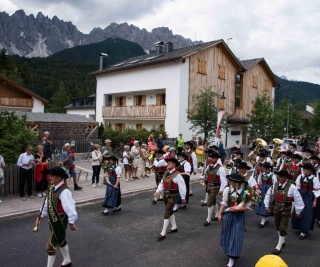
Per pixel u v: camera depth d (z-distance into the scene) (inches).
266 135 1013.8
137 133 978.7
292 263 260.1
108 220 360.2
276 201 282.8
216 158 355.9
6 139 483.8
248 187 250.2
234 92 1253.7
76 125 900.0
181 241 301.0
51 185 229.1
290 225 365.1
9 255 259.6
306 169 327.0
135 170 599.5
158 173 445.7
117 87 1274.6
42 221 347.3
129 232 322.0
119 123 1320.1
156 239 304.3
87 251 272.2
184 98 1047.0
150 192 510.9
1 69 2874.0
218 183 353.1
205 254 271.9
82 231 321.7
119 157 847.1
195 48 1080.2
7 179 444.1
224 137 1201.4
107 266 244.8
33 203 406.3
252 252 280.4
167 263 252.5
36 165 438.9
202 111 895.1
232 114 1217.4
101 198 451.5
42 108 1413.6
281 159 506.9
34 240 292.4
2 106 1280.8
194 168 474.6
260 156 427.8
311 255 277.4
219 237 313.9
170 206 306.8
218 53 1168.2
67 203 220.8
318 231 345.4
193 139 786.2
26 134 501.4
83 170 660.7
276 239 316.5
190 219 373.4
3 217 352.8
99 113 1371.8
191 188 560.1
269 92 1469.0
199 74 1095.6
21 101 1325.0
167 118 1072.2
